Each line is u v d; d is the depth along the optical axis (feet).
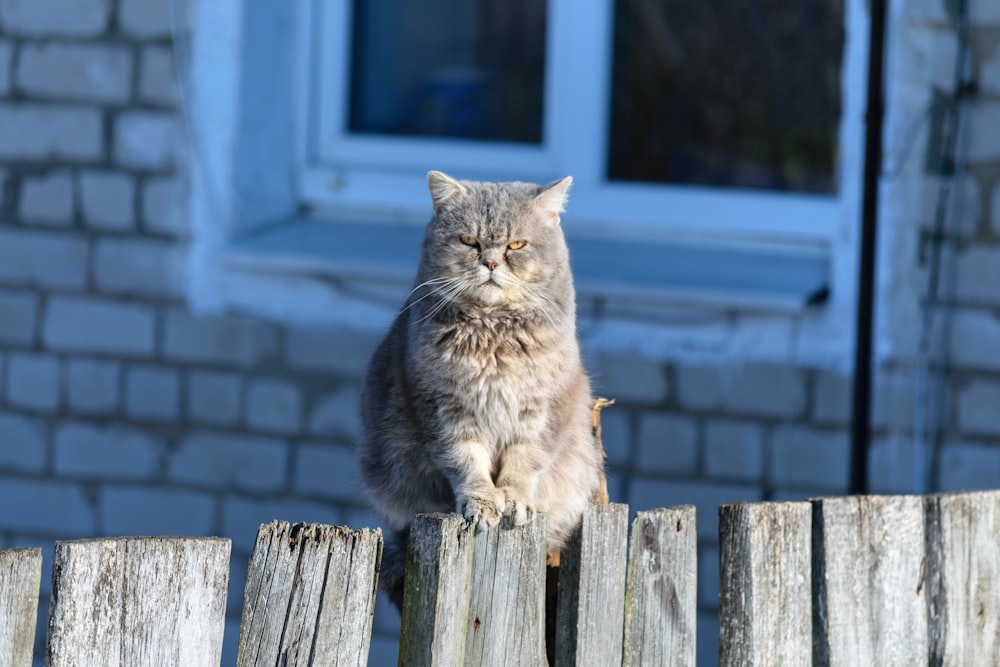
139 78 29.89
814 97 31.07
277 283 29.84
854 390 22.47
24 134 30.35
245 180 30.71
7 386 30.76
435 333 17.42
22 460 30.76
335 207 32.63
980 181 26.12
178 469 30.25
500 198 18.31
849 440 26.73
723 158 31.83
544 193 18.47
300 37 32.04
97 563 11.41
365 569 12.28
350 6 32.78
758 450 27.89
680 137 32.01
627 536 13.74
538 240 18.10
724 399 28.04
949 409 26.53
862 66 26.81
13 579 11.30
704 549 27.89
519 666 13.03
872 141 22.12
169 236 30.12
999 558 14.85
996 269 26.13
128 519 30.40
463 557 12.66
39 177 30.40
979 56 25.95
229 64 29.91
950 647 14.55
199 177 29.91
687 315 28.17
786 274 29.04
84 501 30.58
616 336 28.55
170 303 30.19
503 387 17.31
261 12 30.58
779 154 31.45
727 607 13.56
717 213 30.96
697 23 31.68
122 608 11.52
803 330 27.63
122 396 30.42
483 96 33.09
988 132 26.02
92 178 30.22
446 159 32.76
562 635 13.41
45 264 30.50
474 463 16.99
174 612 11.73
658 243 31.30
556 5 31.89
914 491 26.63
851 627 13.96
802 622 13.79
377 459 18.35
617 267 29.22
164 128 29.91
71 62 30.07
